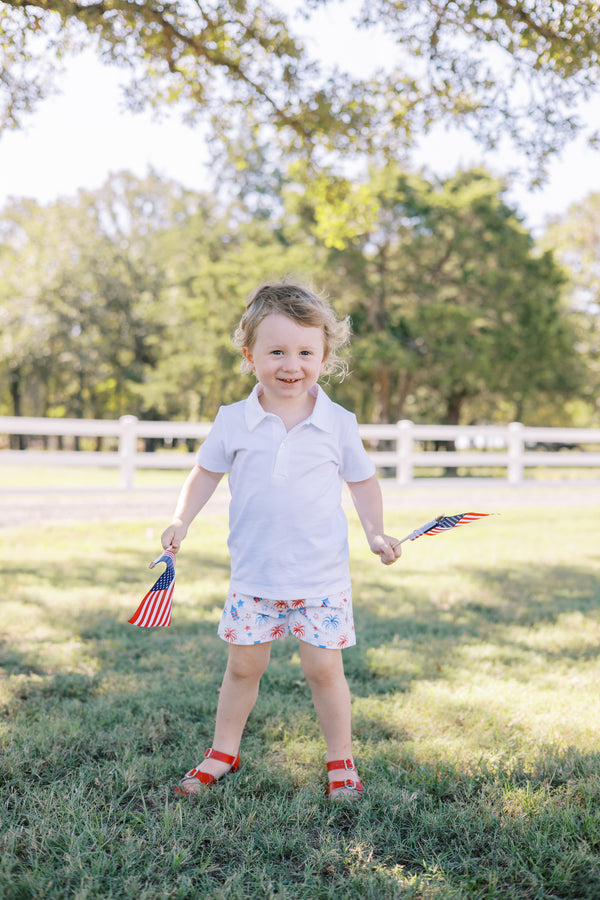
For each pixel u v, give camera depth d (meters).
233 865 1.92
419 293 25.70
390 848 2.00
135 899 1.76
